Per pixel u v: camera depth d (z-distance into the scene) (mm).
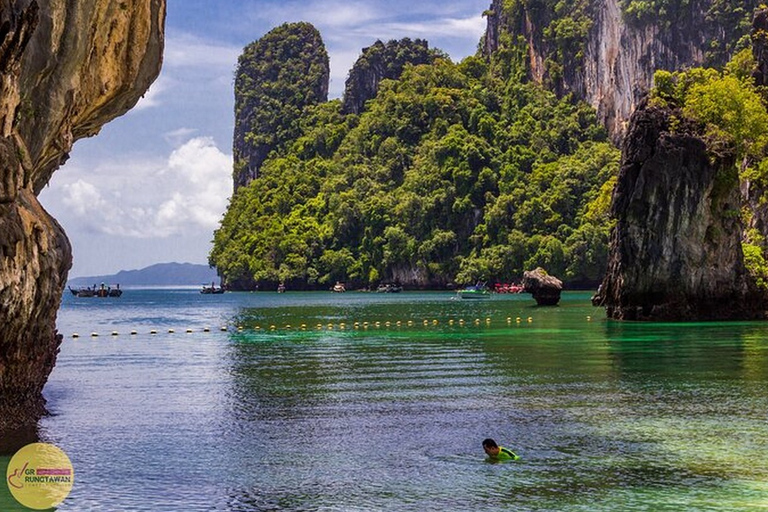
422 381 37469
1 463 23234
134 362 47344
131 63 32719
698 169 73250
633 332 63094
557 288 112250
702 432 26578
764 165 84562
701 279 74500
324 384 36969
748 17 197625
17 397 27156
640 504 19859
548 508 19656
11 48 24172
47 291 26531
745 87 88875
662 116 76000
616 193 77188
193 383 37906
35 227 25516
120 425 28297
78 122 32625
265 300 161750
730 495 20453
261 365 44594
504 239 199125
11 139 25328
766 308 76500
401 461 23547
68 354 52906
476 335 62688
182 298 194125
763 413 29438
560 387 35344
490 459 23641
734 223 75500
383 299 151750
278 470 22781
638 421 28219
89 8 29062
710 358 45000
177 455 24328
